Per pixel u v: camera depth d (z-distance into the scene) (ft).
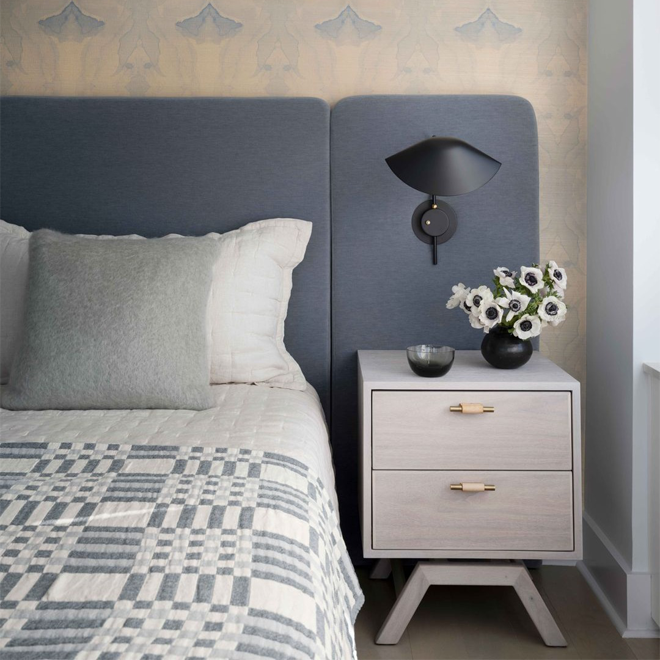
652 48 6.22
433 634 6.39
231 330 6.32
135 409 5.58
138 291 5.57
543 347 7.78
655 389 6.23
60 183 7.26
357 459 7.45
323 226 7.28
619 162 6.64
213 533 3.50
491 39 7.48
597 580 7.18
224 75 7.54
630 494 6.46
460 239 7.30
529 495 6.02
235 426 5.13
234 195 7.27
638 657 6.01
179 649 2.62
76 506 3.73
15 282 6.30
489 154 7.23
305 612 3.07
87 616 2.83
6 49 7.53
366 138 7.24
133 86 7.55
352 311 7.39
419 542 6.10
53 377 5.44
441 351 6.12
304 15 7.48
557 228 7.65
